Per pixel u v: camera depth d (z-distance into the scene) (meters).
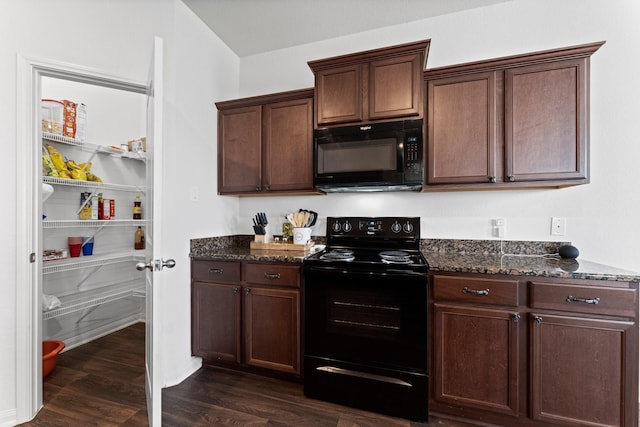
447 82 1.73
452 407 1.51
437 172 1.76
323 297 1.65
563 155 1.55
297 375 1.76
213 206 2.21
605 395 1.27
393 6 1.98
